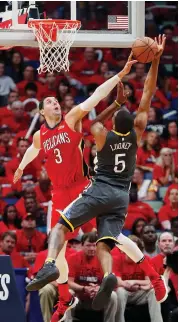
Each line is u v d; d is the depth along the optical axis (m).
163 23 19.84
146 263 9.44
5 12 11.70
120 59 18.78
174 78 18.80
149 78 9.25
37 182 15.55
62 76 17.94
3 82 17.48
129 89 17.72
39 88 17.58
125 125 8.92
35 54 18.30
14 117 16.98
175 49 19.22
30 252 14.06
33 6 11.37
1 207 15.26
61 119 9.49
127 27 11.09
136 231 13.73
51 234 8.71
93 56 18.55
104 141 8.93
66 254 12.39
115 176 8.99
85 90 18.03
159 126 17.38
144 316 12.11
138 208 15.37
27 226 14.13
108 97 17.55
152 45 9.15
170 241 12.74
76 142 9.32
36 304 11.89
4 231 14.41
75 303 9.93
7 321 10.11
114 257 12.21
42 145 9.55
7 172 15.77
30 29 10.77
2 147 16.44
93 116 17.27
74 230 8.95
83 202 8.81
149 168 16.30
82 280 12.02
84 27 18.58
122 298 11.88
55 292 11.63
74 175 9.44
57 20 10.51
